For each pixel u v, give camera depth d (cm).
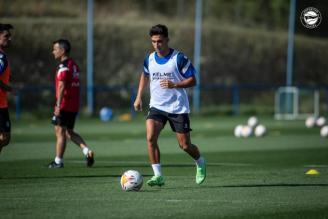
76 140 3750
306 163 4091
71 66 3688
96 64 11106
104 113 9019
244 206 2428
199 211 2322
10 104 9919
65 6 12275
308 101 11075
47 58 10731
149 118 2841
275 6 13862
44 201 2525
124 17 12456
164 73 2822
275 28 13675
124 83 11081
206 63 11950
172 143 5553
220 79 11906
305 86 10519
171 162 4094
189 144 2886
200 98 11419
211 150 4978
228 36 12562
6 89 3086
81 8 12369
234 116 10281
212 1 13725
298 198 2616
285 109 10656
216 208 2384
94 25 11544
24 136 6203
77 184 3006
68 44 3694
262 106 11538
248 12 13788
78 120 9006
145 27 11950
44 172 3497
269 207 2412
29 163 3975
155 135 2819
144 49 11594
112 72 11144
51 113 9550
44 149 4916
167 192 2752
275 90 11950
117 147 5147
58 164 3738
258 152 4831
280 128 7612
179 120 2841
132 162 4081
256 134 6319
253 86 10350
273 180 3162
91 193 2725
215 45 12275
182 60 2809
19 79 10369
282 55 12862
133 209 2356
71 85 3691
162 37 2788
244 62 12338
